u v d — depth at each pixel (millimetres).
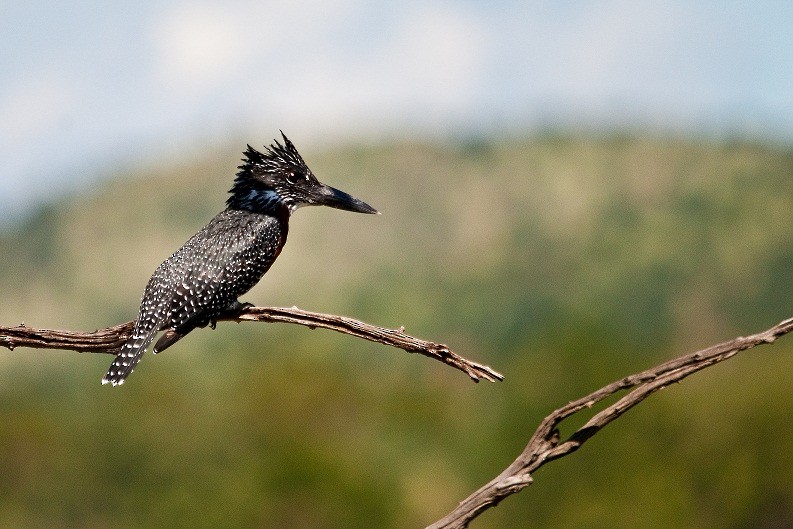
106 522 28438
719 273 109250
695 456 25859
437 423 35531
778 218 117938
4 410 32094
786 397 25438
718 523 25594
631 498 25344
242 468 28125
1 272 126875
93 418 30359
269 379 34562
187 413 30344
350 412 35125
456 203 130250
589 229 122812
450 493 31719
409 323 107312
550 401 29828
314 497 27172
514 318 102000
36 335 6609
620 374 29984
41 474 29547
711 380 27312
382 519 27812
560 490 26375
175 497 27672
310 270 117938
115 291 124625
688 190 127688
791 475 24828
